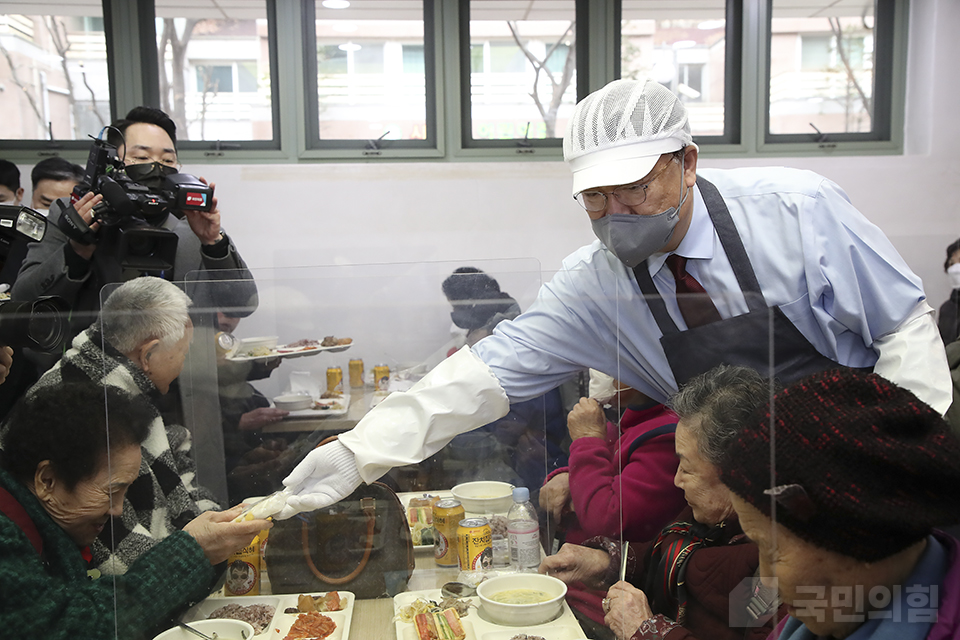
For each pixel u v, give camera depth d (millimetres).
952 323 2363
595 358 1140
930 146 3209
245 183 3109
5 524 875
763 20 3186
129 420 946
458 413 1054
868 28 3236
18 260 1510
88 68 3059
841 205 1299
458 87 3186
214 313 1013
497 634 936
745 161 3266
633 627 976
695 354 1065
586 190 1209
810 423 667
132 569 924
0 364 971
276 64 3129
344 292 1062
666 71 3254
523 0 3174
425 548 1040
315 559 1013
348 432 1063
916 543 651
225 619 950
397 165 3160
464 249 3205
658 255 1329
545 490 1094
